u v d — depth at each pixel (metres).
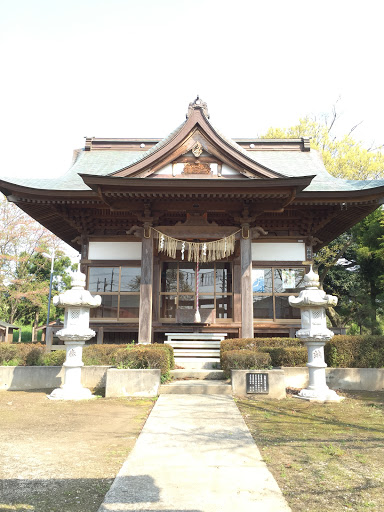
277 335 17.42
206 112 15.41
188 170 15.04
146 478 4.65
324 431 6.94
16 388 11.39
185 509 3.86
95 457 5.43
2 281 38.19
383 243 21.08
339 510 3.90
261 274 17.22
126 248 17.23
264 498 4.13
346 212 17.17
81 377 11.26
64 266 48.38
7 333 33.81
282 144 21.97
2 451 5.62
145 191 13.96
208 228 15.20
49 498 4.10
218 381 11.50
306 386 11.20
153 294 17.20
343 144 32.94
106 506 3.91
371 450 5.84
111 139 21.89
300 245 17.22
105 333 17.72
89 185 13.59
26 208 16.94
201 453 5.59
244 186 13.65
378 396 10.32
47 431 6.80
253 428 7.07
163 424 7.19
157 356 10.79
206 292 17.86
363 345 11.67
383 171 31.38
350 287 30.80
